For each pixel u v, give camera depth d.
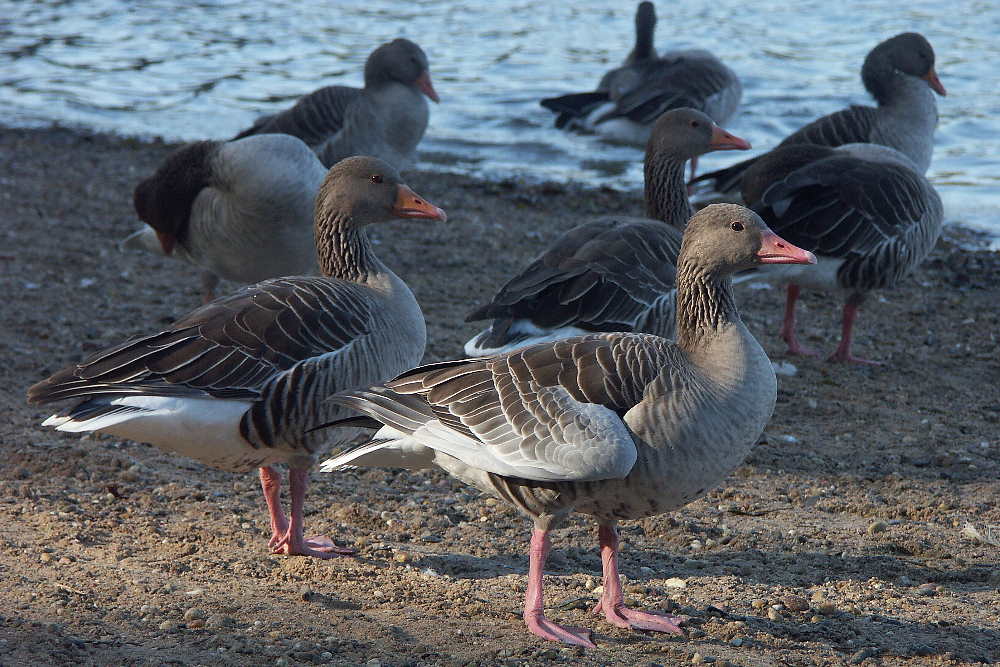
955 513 10.89
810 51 34.84
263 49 36.94
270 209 13.50
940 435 12.98
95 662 7.21
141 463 11.52
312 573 9.19
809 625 8.45
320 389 9.20
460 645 7.88
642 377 7.97
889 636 8.29
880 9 39.88
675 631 8.27
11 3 44.50
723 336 8.40
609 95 28.41
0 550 9.16
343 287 9.75
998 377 14.91
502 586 9.09
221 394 8.78
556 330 12.11
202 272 15.13
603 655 7.87
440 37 38.25
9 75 33.69
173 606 8.22
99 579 8.67
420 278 18.47
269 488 9.80
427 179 24.55
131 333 15.26
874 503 11.12
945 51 33.72
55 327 15.38
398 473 11.76
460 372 8.23
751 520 10.75
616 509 8.28
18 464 11.20
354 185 10.36
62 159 25.34
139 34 39.31
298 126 20.36
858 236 14.70
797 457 12.32
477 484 8.43
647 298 12.35
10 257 18.53
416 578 9.19
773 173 15.97
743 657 7.89
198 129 28.55
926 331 16.72
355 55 35.91
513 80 32.72
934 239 15.58
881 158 15.64
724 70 27.89
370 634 7.96
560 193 23.67
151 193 14.32
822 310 17.70
